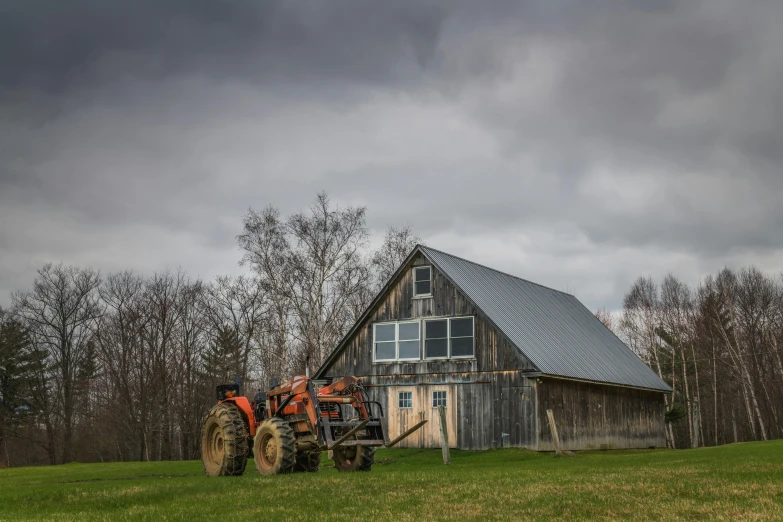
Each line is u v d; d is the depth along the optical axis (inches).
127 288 2182.6
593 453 1247.5
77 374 2255.2
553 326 1467.8
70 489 567.8
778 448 922.7
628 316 2822.3
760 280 2568.9
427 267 1318.9
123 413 2101.4
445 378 1262.3
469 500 442.9
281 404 722.2
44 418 2235.5
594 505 414.0
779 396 2363.4
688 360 2536.9
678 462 708.7
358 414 729.6
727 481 494.6
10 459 2383.1
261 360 2059.5
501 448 1184.8
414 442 1272.1
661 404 1684.3
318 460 769.6
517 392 1188.5
